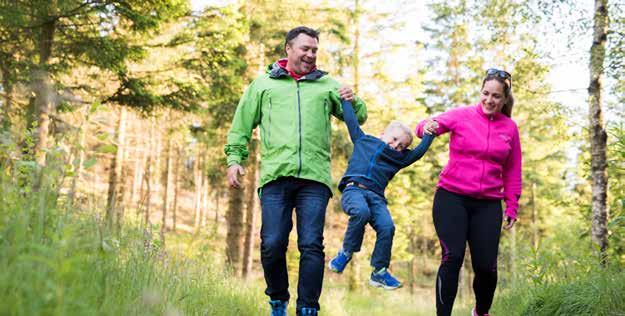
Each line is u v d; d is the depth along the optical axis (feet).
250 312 16.11
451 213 13.41
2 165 9.34
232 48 37.35
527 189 77.41
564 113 30.50
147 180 13.15
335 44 57.11
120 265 10.12
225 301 14.92
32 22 29.53
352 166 12.55
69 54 31.76
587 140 32.94
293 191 11.97
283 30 46.55
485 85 13.43
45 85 10.05
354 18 58.70
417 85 61.87
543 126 35.40
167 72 35.04
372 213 12.26
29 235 7.79
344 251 11.72
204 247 15.74
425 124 13.32
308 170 11.77
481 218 13.46
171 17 32.50
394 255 73.72
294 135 11.88
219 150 49.37
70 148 9.54
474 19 33.35
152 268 10.77
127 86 33.19
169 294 10.47
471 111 13.74
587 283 13.52
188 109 35.63
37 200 8.74
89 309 7.00
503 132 13.57
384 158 12.46
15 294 6.10
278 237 11.73
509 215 13.92
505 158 13.53
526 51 30.40
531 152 63.26
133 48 32.07
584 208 37.32
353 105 12.98
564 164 70.28
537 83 31.63
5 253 6.86
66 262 6.26
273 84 12.37
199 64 34.86
